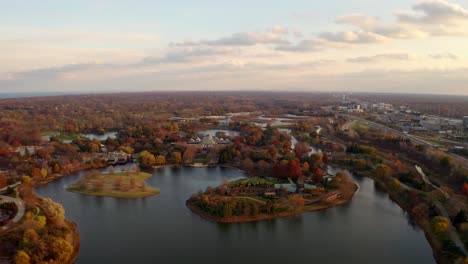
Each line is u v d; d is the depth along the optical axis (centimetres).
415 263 18325
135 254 18738
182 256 18675
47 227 19288
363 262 18400
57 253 17138
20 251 16138
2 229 18900
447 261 17875
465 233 19575
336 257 18825
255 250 19462
